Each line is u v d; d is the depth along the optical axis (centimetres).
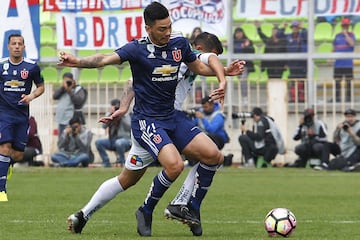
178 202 1953
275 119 4931
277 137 4709
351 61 5231
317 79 4994
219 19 4431
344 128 4591
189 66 1975
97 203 1970
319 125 4697
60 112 4744
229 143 4972
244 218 2394
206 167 1938
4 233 2002
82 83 5075
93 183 3778
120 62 1883
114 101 4559
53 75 5412
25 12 4000
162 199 3045
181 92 2050
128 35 4300
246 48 5141
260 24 5394
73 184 3725
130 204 2827
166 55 1906
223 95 1923
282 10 4838
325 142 4684
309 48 4841
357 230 2102
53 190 3409
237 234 2000
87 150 4778
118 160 4756
